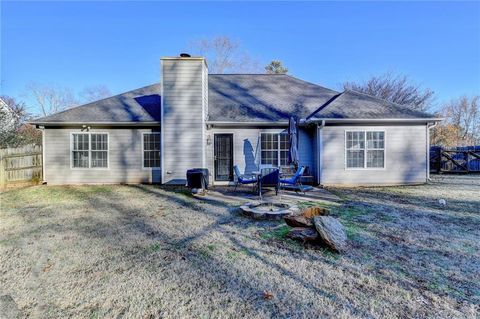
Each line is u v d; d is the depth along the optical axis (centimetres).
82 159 1127
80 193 908
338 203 709
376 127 1049
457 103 3212
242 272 326
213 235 462
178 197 823
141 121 1091
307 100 1244
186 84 1060
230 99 1245
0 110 1380
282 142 1115
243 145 1105
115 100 1260
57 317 242
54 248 408
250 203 657
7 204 739
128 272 327
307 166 1112
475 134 3138
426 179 1059
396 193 873
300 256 372
